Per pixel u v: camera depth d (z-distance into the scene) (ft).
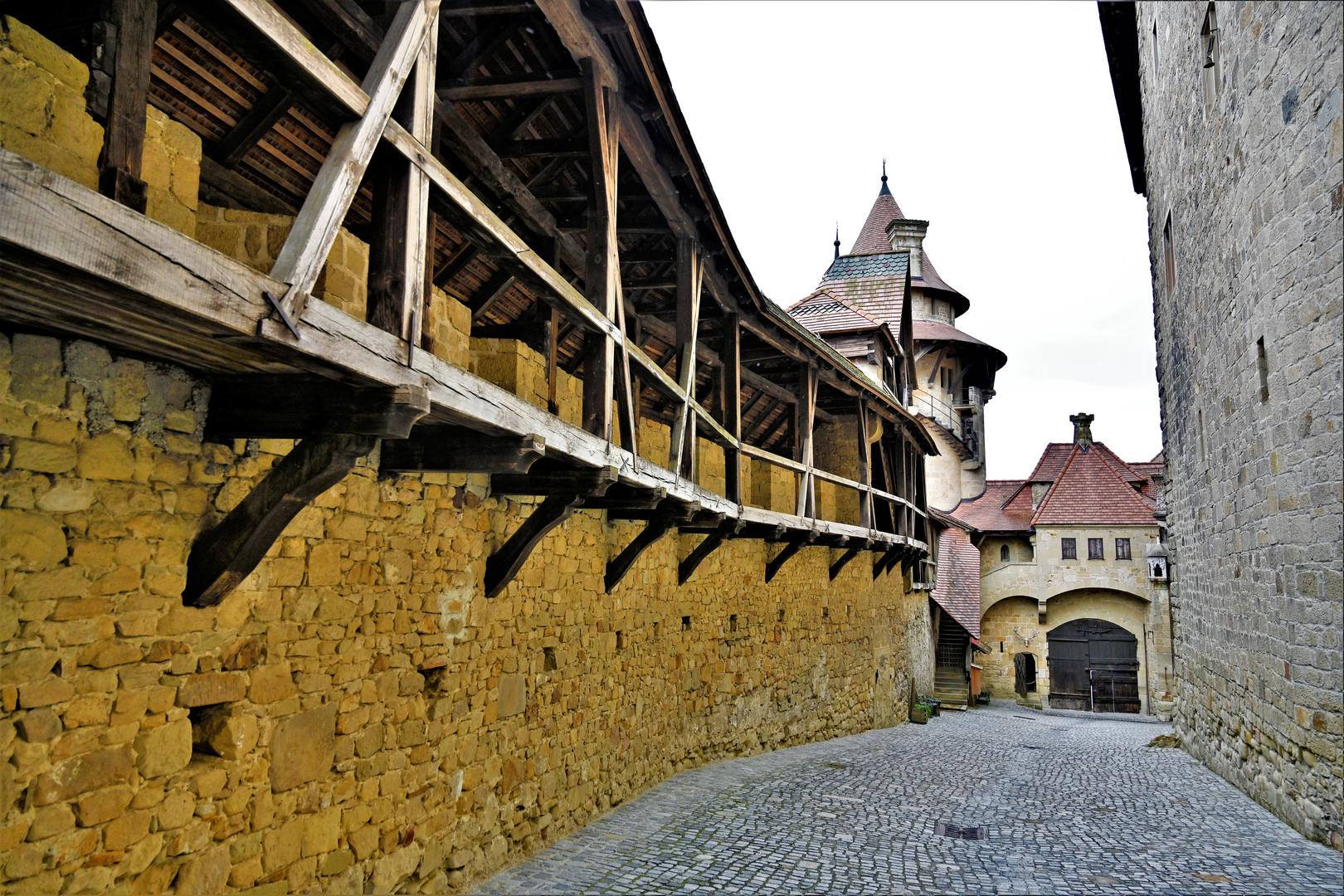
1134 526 83.56
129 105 9.16
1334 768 21.13
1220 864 21.15
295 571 13.34
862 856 22.02
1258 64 23.56
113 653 10.35
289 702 13.15
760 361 38.19
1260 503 25.71
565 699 22.75
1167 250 41.29
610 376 17.99
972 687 81.56
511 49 19.31
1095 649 84.69
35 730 9.43
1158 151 40.93
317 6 13.73
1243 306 26.25
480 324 25.48
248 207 16.98
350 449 10.90
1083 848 23.43
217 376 11.48
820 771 34.27
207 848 11.60
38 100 8.12
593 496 19.24
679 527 27.66
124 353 10.42
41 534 9.55
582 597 24.03
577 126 22.39
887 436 51.85
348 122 9.71
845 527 39.78
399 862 15.62
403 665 16.01
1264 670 26.25
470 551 18.43
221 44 14.44
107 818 10.22
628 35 16.74
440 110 17.33
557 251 23.16
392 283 10.75
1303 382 21.66
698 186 22.04
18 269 6.47
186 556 11.37
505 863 19.38
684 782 29.19
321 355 9.00
